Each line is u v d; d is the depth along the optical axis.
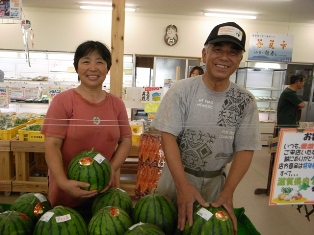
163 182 1.33
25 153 3.00
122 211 0.98
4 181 2.96
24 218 0.95
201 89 1.17
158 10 6.54
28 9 6.57
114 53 2.31
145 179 2.76
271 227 1.72
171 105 1.16
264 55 6.50
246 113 1.19
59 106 1.26
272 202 0.90
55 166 1.14
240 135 1.19
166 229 0.99
